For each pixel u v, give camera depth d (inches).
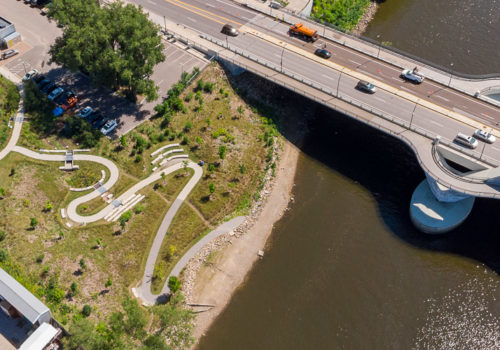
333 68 4761.3
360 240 4008.4
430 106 4382.4
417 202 4072.3
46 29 5324.8
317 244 3998.5
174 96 4621.1
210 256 3885.3
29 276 3540.8
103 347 3147.1
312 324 3575.3
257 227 4087.1
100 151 4313.5
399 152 4527.6
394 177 4370.1
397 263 3865.7
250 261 3905.0
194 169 4296.3
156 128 4495.6
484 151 4010.8
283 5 5521.7
